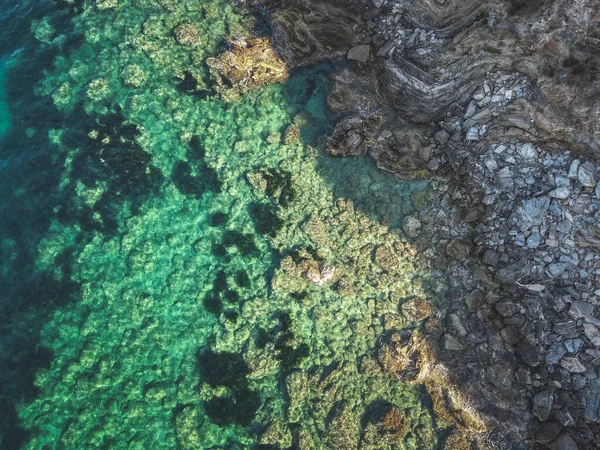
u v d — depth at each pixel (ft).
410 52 58.54
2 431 56.03
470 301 59.11
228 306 62.08
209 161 66.13
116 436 56.85
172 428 58.08
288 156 66.03
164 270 63.05
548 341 55.77
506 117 56.49
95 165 65.10
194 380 59.62
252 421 58.29
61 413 56.85
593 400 53.52
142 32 68.74
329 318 61.00
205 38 68.74
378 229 62.85
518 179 57.52
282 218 64.28
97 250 62.64
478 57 54.85
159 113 67.00
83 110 66.80
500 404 55.93
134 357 59.77
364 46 62.80
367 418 57.52
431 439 56.65
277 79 67.31
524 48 51.88
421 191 62.59
